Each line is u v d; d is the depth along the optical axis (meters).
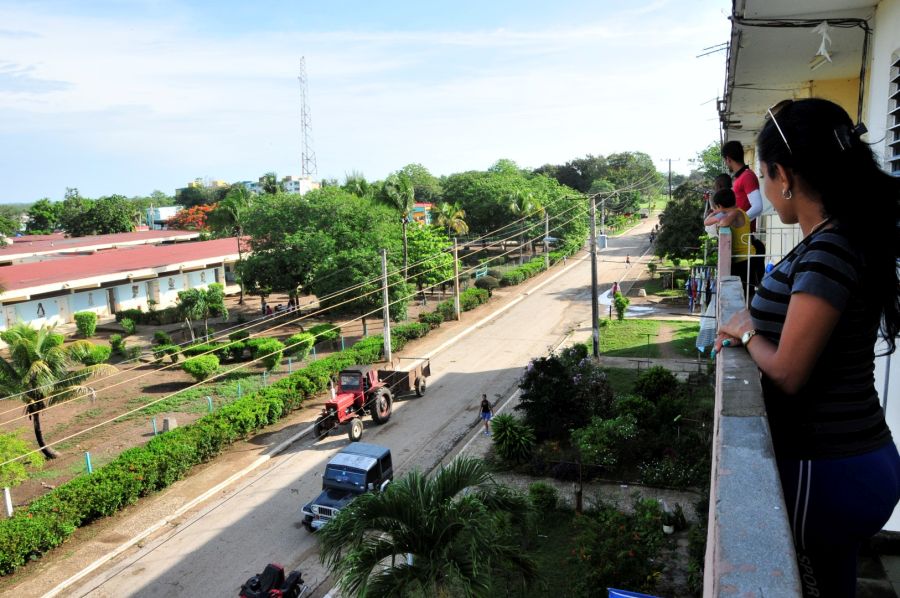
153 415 27.94
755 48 9.42
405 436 24.95
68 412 28.95
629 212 105.06
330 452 23.75
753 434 1.46
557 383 23.09
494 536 9.69
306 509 17.94
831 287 1.57
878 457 1.68
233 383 32.16
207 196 128.38
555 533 16.72
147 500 20.28
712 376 26.81
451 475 10.34
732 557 1.08
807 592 1.78
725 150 6.46
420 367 29.75
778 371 1.65
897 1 6.69
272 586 14.27
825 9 7.72
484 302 50.31
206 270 57.59
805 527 1.74
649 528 13.74
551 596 13.73
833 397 1.69
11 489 21.05
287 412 27.73
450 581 9.02
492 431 22.53
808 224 1.83
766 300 1.85
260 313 50.09
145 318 47.97
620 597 8.05
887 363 6.09
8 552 16.19
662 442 20.78
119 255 53.62
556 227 67.94
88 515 18.83
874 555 4.85
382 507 9.46
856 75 11.34
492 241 75.38
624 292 51.84
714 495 1.28
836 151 1.72
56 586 15.79
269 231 42.91
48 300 44.19
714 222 5.61
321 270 39.12
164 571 16.50
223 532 18.33
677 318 42.22
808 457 1.71
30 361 23.25
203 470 22.45
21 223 108.69
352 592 9.10
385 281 34.25
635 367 31.31
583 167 115.25
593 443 20.73
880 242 1.64
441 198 83.38
